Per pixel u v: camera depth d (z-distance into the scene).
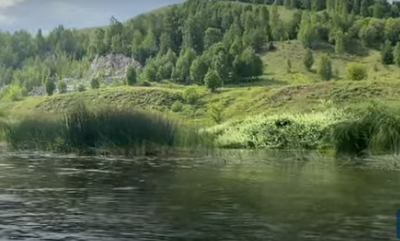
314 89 71.94
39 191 7.92
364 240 5.12
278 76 132.12
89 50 164.12
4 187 8.30
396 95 66.94
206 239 5.17
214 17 172.75
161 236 5.26
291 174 10.12
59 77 138.00
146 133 15.27
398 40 152.62
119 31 166.50
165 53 159.38
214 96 87.62
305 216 6.12
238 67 126.75
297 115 24.92
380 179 9.36
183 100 85.12
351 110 21.22
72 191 7.92
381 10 180.25
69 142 15.43
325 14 167.88
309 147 20.19
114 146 14.91
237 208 6.57
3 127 19.22
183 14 177.12
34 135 16.41
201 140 17.00
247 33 156.25
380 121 14.34
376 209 6.56
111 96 84.75
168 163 12.35
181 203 6.95
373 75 132.25
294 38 163.12
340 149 14.45
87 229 5.54
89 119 15.51
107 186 8.45
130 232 5.41
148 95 85.31
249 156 14.73
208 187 8.34
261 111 71.81
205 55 128.62
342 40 147.12
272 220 5.95
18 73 144.62
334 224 5.77
